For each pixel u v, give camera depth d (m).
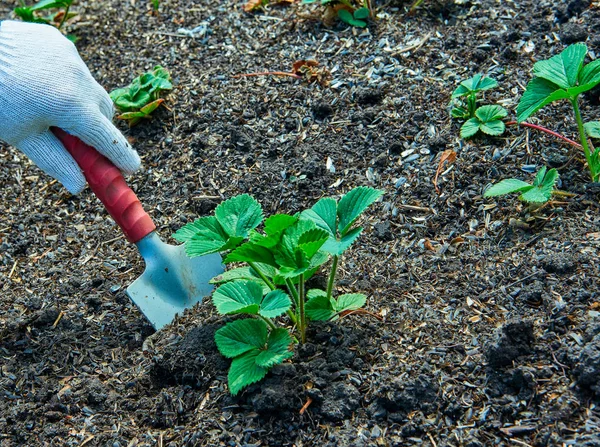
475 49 1.16
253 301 0.91
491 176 1.05
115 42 1.30
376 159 1.09
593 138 1.05
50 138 0.97
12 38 0.95
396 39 1.20
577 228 0.98
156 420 0.92
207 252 0.92
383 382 0.90
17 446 0.93
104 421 0.93
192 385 0.94
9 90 0.94
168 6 1.34
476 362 0.90
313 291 0.97
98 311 1.02
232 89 1.20
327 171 1.09
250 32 1.26
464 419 0.88
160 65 1.25
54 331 1.01
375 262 1.00
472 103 1.09
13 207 1.14
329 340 0.94
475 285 0.96
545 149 1.05
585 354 0.87
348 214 0.91
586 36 1.14
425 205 1.04
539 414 0.87
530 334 0.90
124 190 0.98
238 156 1.13
